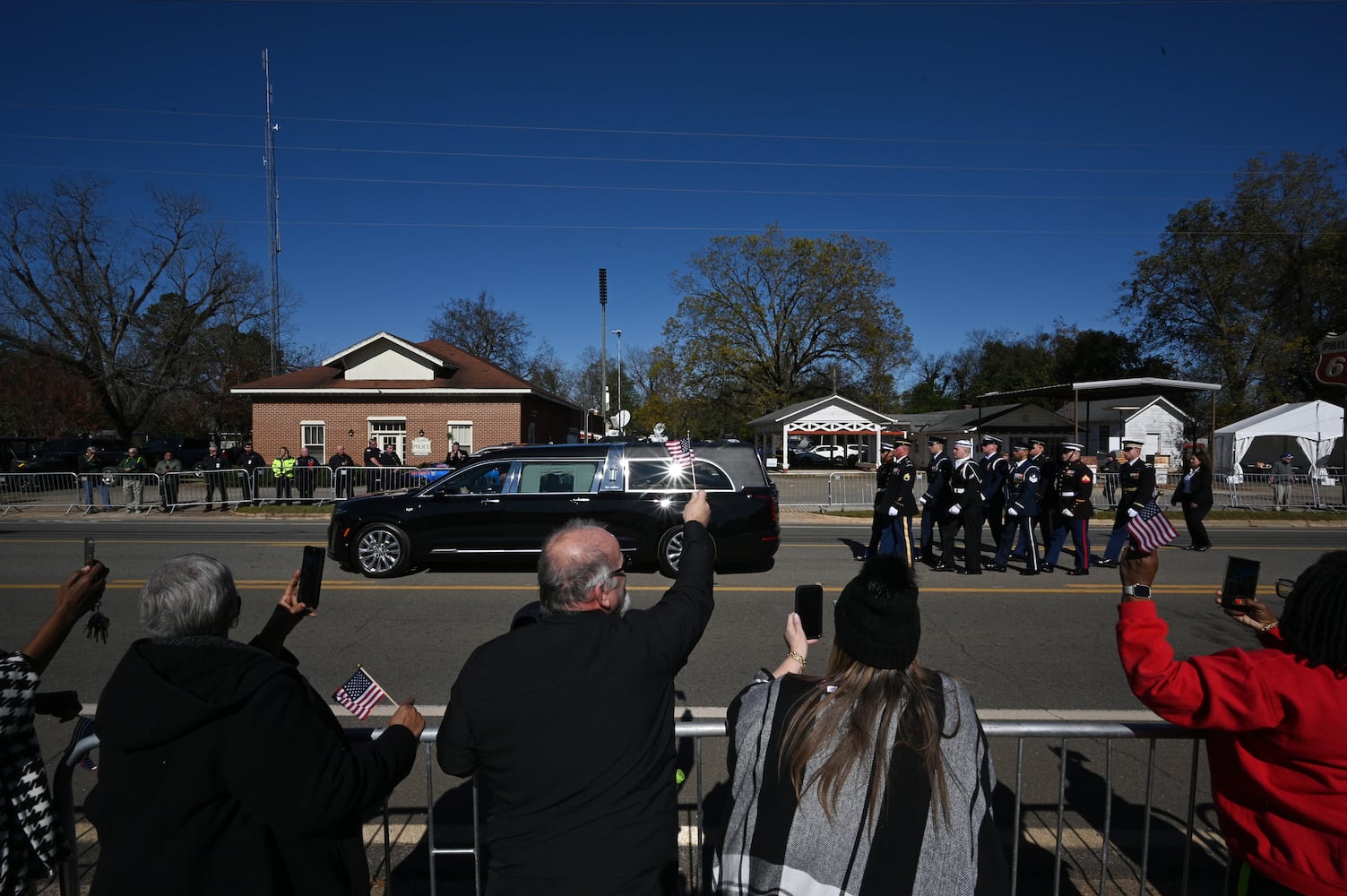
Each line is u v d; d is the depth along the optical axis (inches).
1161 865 135.3
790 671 88.0
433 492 391.9
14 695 82.2
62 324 1314.0
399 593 346.9
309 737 72.8
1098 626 293.9
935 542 534.3
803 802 64.7
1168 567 431.2
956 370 3523.6
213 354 1444.4
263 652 78.6
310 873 75.0
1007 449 1689.2
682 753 181.2
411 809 155.1
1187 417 1552.7
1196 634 287.1
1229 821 81.2
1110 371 2065.7
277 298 1416.1
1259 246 1573.6
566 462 391.5
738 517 386.3
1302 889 74.4
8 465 1032.8
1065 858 137.1
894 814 63.5
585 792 74.7
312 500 775.1
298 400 1068.5
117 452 1141.7
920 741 65.1
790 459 1966.0
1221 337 1619.1
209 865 70.7
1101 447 1649.9
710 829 144.6
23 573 398.6
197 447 1307.8
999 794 160.6
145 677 73.0
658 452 393.4
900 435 424.2
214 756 70.7
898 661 67.6
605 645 79.5
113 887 70.4
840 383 1980.8
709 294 1931.6
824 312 1887.3
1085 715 202.1
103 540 524.1
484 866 135.6
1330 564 75.0
